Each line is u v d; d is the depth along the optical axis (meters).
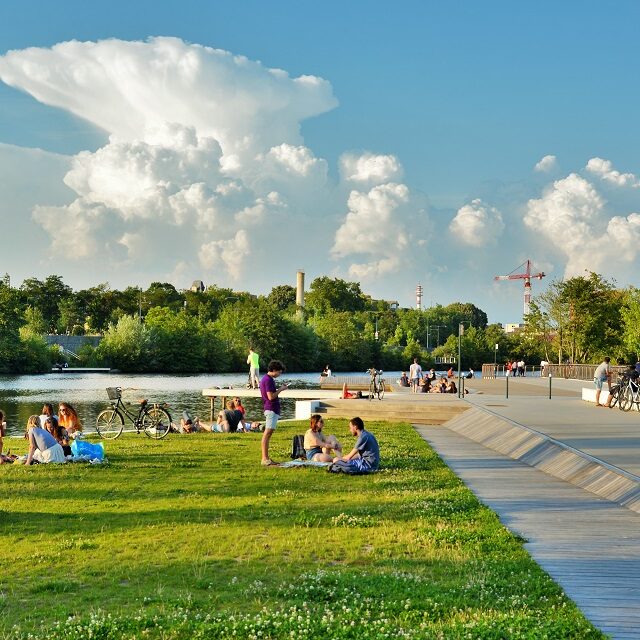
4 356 101.88
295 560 9.30
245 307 142.38
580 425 22.62
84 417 43.81
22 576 8.67
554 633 6.49
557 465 16.75
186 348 118.12
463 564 9.01
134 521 11.45
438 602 7.45
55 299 169.12
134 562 9.20
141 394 64.94
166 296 179.75
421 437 24.19
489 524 11.02
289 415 42.53
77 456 18.22
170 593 7.99
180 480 15.39
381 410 30.56
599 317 82.00
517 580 8.29
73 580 8.44
